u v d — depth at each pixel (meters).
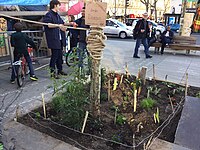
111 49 11.19
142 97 4.22
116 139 2.92
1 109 3.78
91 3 2.90
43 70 6.29
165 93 4.52
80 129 3.09
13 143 2.84
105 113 3.60
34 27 8.02
